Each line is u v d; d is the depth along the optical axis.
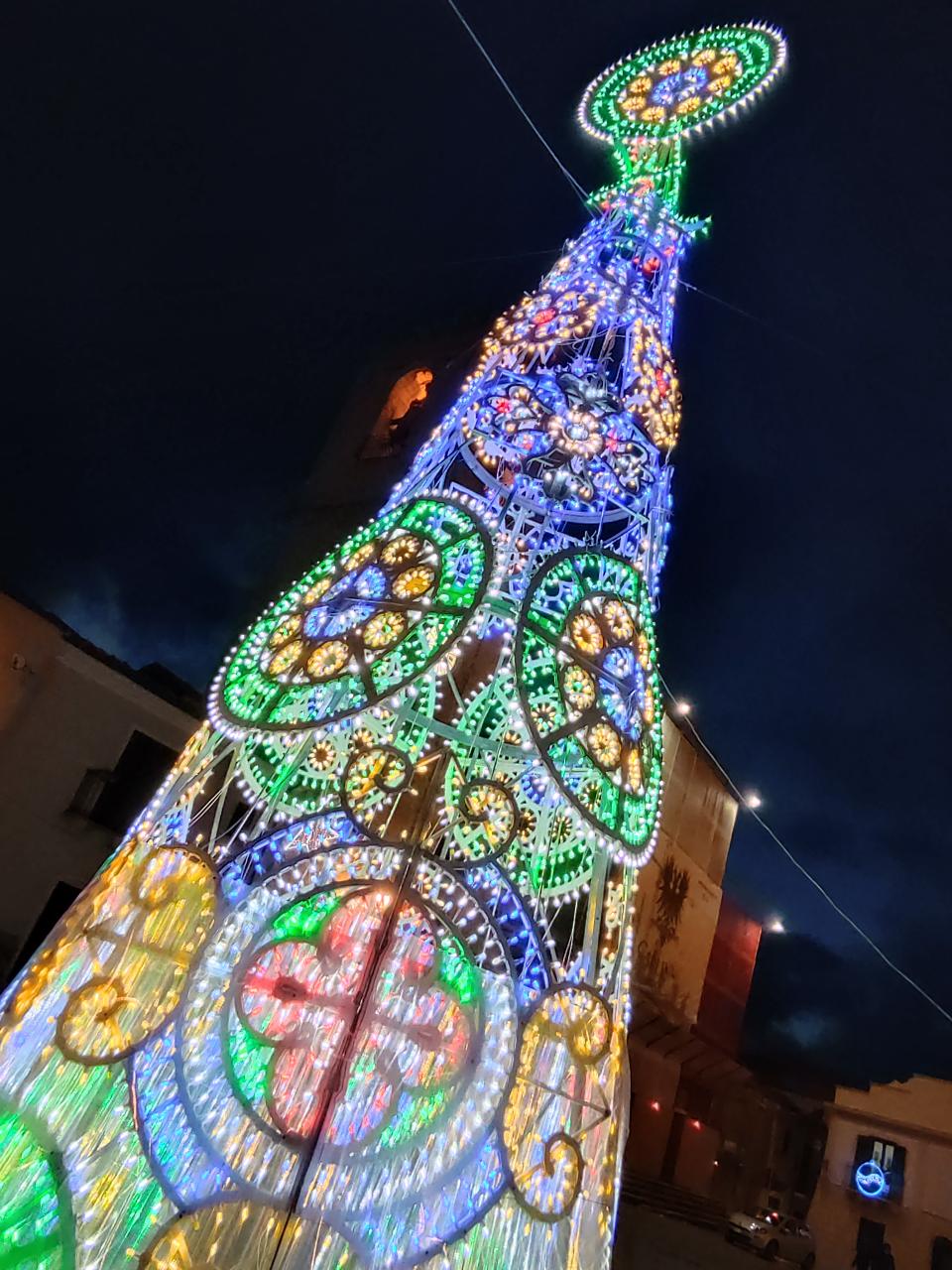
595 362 8.37
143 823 6.54
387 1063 6.28
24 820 13.97
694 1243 15.94
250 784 7.37
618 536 7.95
